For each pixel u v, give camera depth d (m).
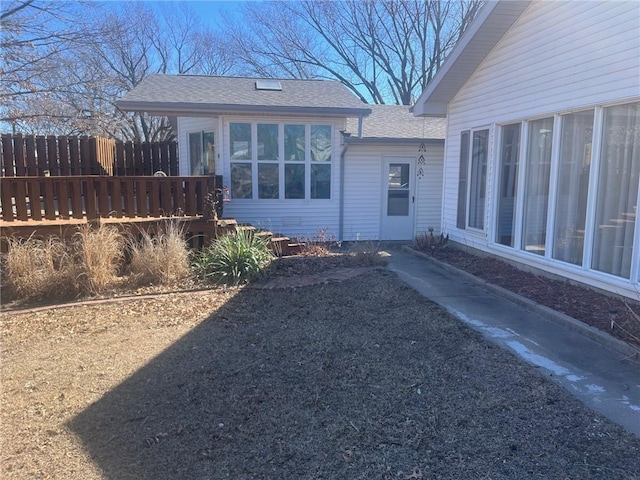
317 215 11.43
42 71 15.70
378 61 28.58
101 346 4.69
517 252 7.58
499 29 7.61
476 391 3.59
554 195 6.68
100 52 20.27
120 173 10.77
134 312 5.80
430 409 3.33
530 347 4.47
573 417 3.18
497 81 8.06
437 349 4.45
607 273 5.76
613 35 5.49
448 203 10.16
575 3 6.11
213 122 10.91
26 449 2.94
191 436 3.06
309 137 11.11
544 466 2.67
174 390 3.71
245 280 7.16
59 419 3.29
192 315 5.66
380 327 5.11
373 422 3.17
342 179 11.48
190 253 7.73
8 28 14.26
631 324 4.74
